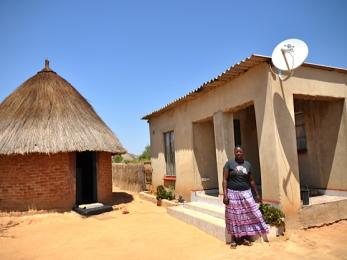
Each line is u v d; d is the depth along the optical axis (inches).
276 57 256.7
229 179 245.6
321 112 329.4
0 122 415.5
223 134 329.7
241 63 272.7
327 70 299.0
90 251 243.4
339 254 208.2
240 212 237.0
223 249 232.1
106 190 479.8
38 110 426.6
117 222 349.4
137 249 243.9
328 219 274.4
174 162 475.5
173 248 242.1
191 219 316.8
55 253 242.5
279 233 245.0
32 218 373.7
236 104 308.2
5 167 396.5
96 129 457.7
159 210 419.2
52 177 406.9
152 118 547.5
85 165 538.0
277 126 261.6
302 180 351.3
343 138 308.3
